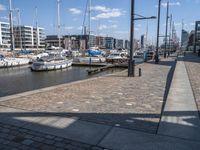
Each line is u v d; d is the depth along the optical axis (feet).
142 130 16.22
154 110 21.42
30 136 15.47
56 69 114.52
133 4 47.80
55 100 25.36
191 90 31.71
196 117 19.19
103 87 34.50
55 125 17.34
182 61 108.27
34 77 89.30
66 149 13.62
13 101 24.68
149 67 75.97
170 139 14.73
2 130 16.48
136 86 35.53
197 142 14.28
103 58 144.15
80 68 122.62
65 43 318.04
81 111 20.95
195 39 274.57
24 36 339.36
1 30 347.36
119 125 17.25
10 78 86.07
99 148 13.66
